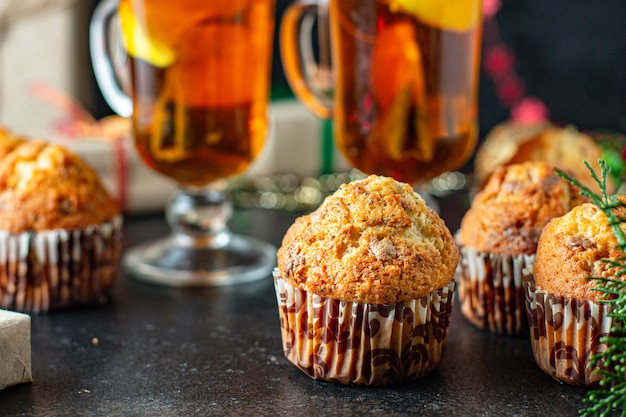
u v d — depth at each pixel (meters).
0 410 0.44
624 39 1.24
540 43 1.28
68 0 1.08
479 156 0.77
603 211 0.44
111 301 0.57
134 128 0.59
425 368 0.47
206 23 0.56
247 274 0.60
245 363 0.49
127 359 0.49
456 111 0.55
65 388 0.46
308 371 0.47
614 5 1.23
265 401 0.45
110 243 0.56
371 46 0.54
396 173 0.56
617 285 0.43
